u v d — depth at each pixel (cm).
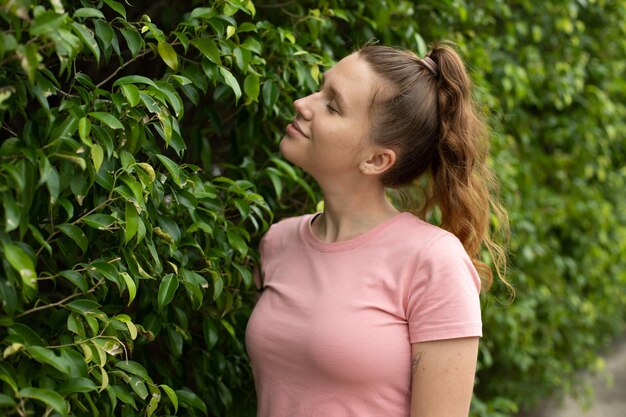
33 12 97
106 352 118
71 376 109
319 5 186
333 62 178
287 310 142
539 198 345
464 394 132
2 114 105
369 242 141
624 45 367
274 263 154
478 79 245
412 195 175
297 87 180
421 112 142
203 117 180
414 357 134
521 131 329
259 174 179
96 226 116
